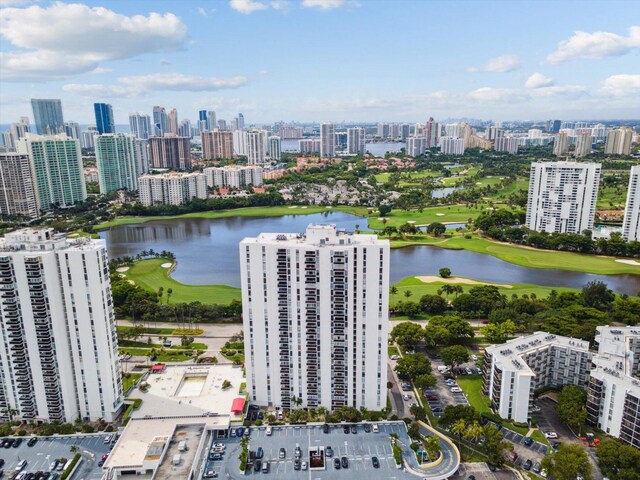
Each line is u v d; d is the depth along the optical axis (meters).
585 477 168.12
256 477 171.12
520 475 176.25
